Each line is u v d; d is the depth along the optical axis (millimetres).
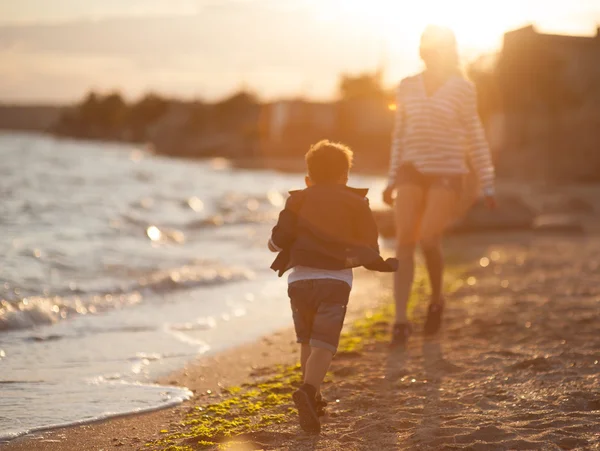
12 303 5871
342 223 3369
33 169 27938
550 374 4070
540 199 22750
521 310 6035
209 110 90875
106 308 6316
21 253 8297
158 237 11297
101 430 3369
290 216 3418
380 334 5293
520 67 48656
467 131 5277
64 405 3730
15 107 165500
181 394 3934
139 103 110562
